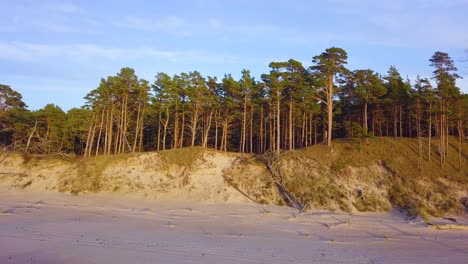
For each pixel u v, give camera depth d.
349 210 39.47
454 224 33.62
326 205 40.53
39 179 50.41
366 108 58.75
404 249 23.50
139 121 67.06
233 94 58.84
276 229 30.16
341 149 49.91
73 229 26.34
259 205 41.62
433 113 51.41
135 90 60.31
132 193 46.25
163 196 45.19
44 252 18.75
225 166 49.66
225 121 61.47
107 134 63.78
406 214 38.38
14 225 26.94
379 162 46.78
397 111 60.69
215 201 43.12
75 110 68.62
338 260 19.41
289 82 52.72
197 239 24.38
